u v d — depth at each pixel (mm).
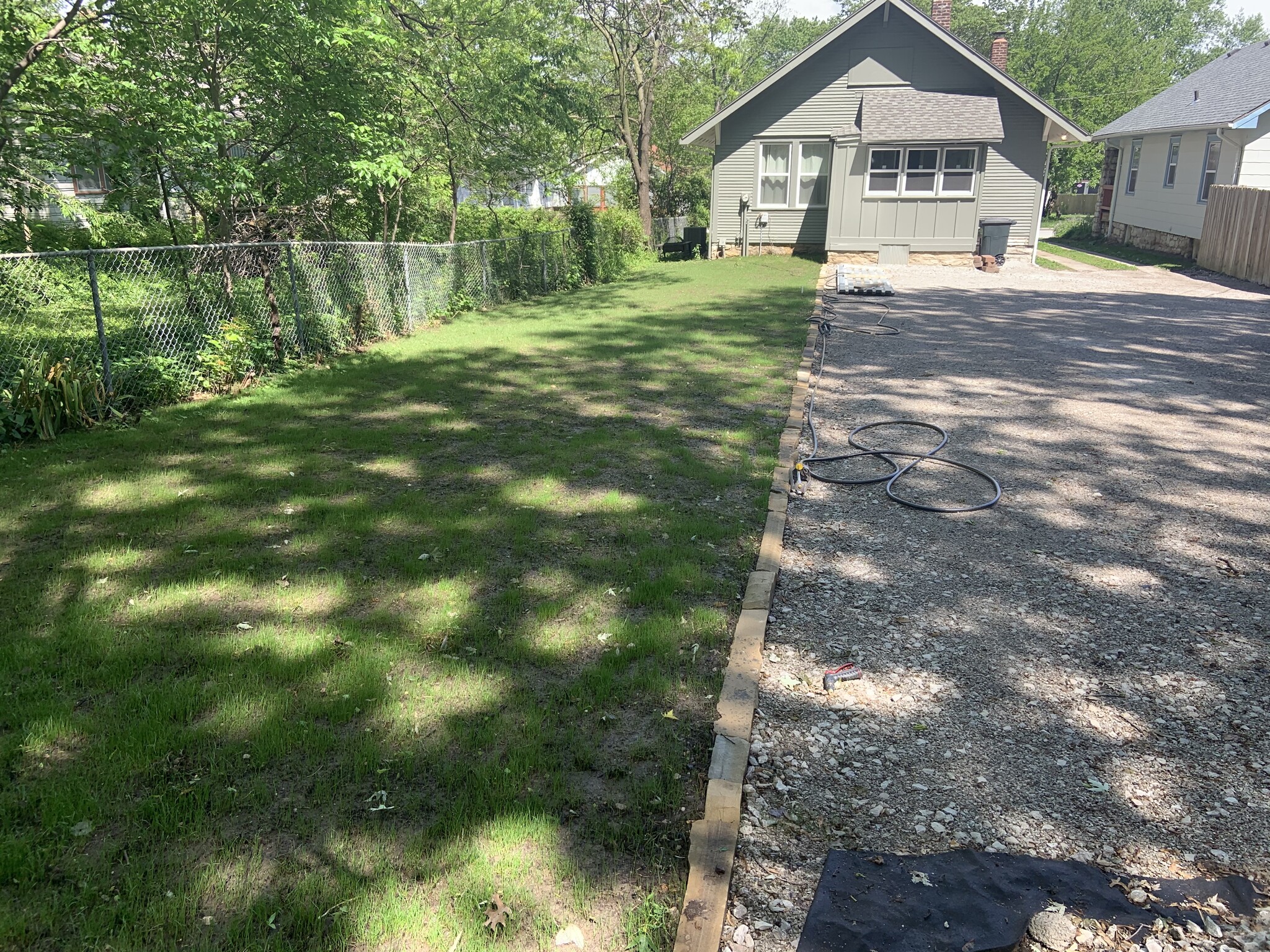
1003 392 8336
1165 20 68125
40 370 6727
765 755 3006
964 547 4801
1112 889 2430
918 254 19906
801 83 20578
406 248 11648
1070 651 3703
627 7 22016
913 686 3447
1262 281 16797
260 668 3408
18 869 2381
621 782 2840
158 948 2148
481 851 2512
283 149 10656
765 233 21828
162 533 4762
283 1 8648
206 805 2688
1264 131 18484
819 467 6164
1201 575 4422
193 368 8148
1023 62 40312
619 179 30391
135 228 12445
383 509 5164
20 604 3900
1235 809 2756
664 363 9555
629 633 3744
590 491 5523
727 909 2361
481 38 13727
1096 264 20844
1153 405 7824
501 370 9219
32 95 8203
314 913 2270
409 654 3559
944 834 2646
